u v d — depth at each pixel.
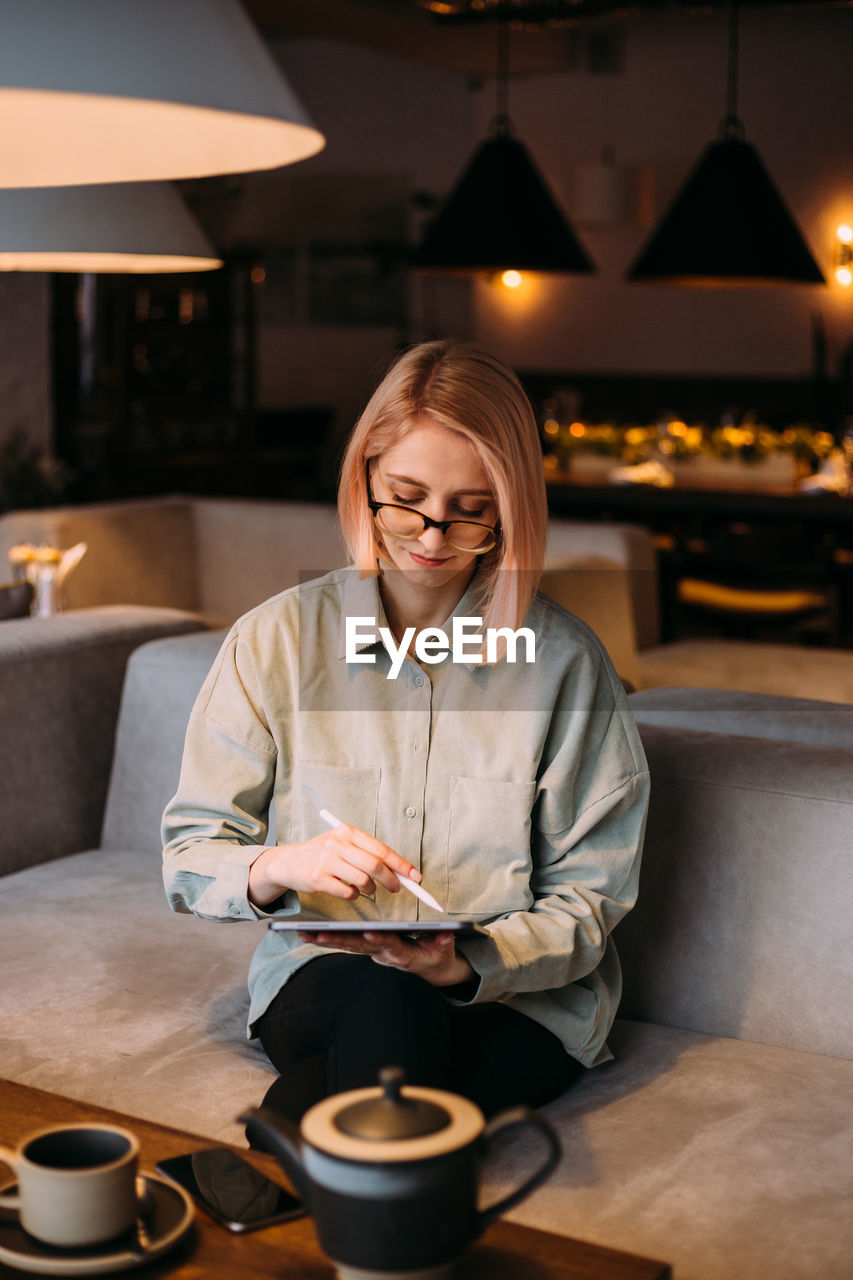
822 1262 1.16
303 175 10.05
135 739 2.29
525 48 8.48
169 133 1.04
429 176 9.73
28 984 1.75
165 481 7.75
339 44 9.84
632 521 6.04
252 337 8.30
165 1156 1.13
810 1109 1.45
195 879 1.43
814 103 8.55
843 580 5.52
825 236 8.64
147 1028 1.63
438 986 1.35
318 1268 0.97
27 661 2.28
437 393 1.36
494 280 6.07
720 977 1.66
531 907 1.48
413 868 1.41
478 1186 0.86
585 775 1.51
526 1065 1.43
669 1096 1.48
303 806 1.50
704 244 5.27
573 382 9.52
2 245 2.71
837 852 1.59
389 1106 0.87
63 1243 0.95
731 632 5.39
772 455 6.25
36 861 2.29
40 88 0.75
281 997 1.43
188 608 4.81
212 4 0.83
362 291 10.08
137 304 7.54
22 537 4.35
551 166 9.35
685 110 8.88
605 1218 1.23
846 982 1.58
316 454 9.59
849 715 2.07
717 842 1.67
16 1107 1.20
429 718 1.48
